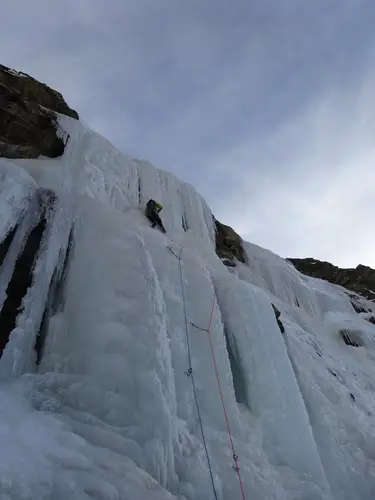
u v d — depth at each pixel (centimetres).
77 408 342
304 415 564
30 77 989
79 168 815
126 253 484
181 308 549
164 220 1015
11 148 725
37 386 352
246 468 416
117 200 875
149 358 385
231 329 627
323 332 1221
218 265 861
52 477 242
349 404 782
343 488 550
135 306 423
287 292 1346
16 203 464
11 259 429
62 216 531
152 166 1173
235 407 488
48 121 855
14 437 264
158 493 286
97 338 393
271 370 582
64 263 500
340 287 1767
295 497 440
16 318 397
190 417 436
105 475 271
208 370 505
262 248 1504
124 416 341
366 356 1198
